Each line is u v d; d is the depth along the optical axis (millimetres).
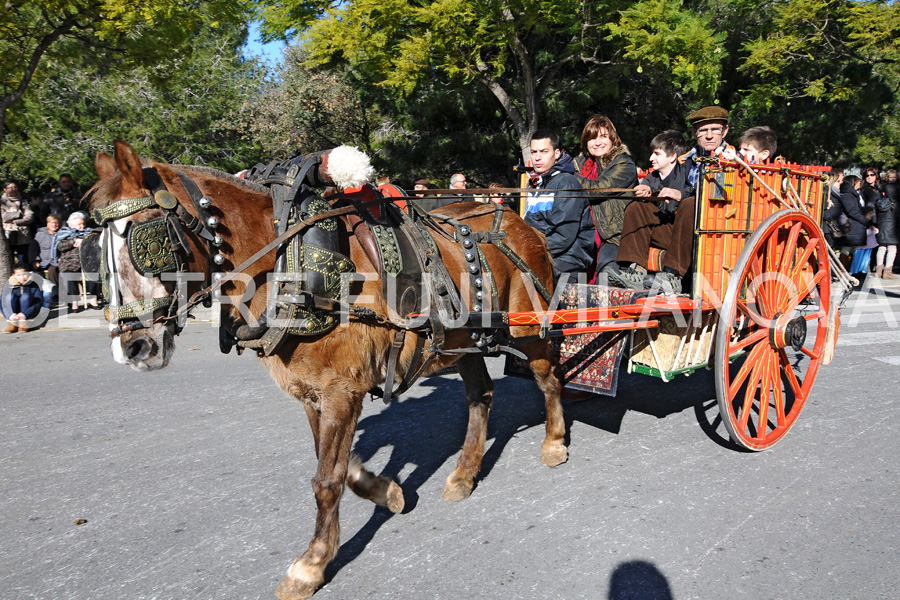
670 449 4289
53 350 7074
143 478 3928
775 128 15945
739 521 3326
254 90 20172
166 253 2459
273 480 3896
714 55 10594
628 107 16422
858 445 4277
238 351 2914
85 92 17500
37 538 3254
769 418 4820
